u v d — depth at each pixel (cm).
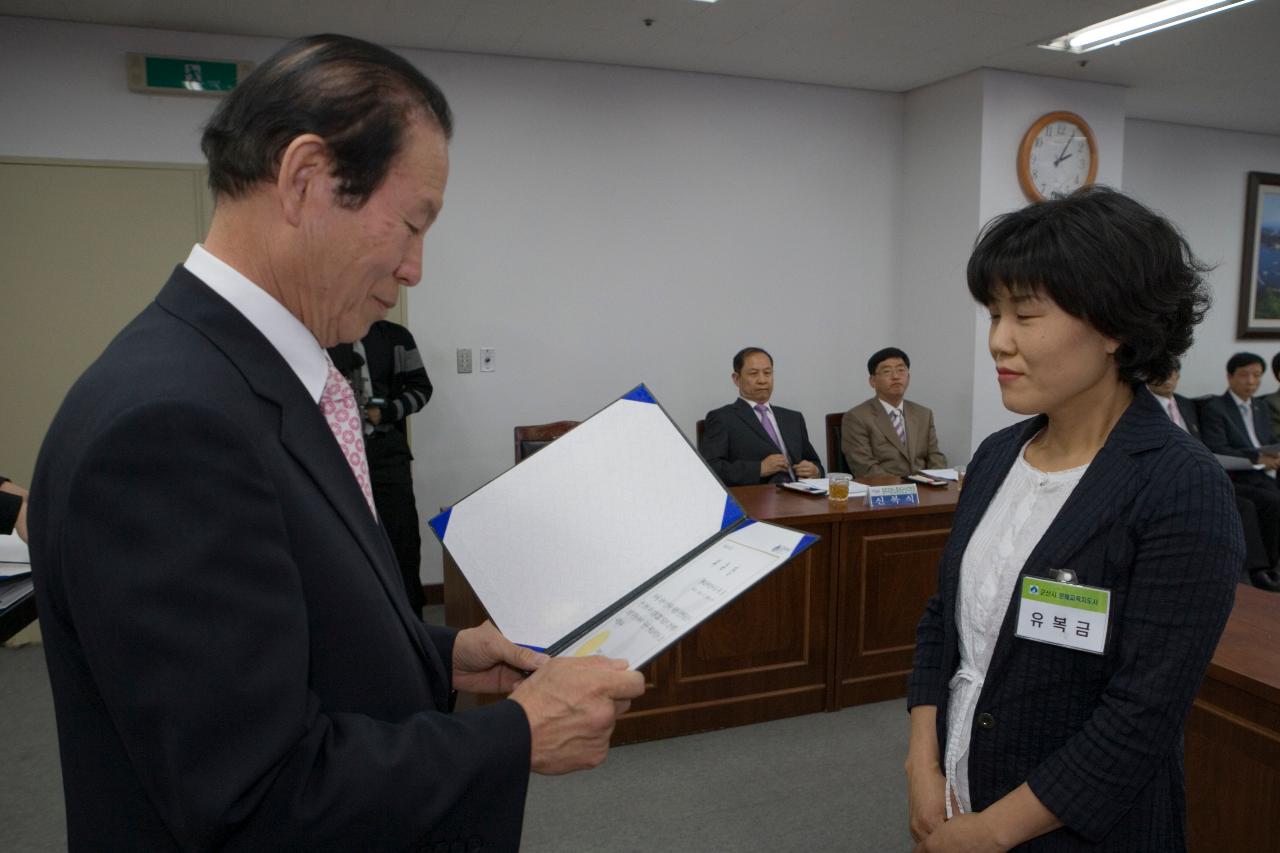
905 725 273
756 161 453
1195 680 80
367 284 68
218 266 65
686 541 90
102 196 353
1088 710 88
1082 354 87
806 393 477
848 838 212
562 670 71
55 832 212
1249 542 396
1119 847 85
